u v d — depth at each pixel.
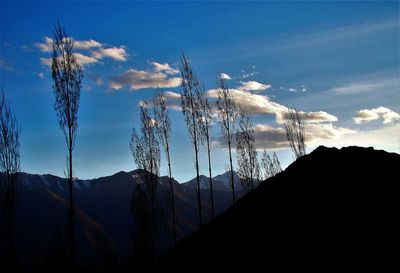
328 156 49.09
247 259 32.94
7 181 28.91
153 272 40.59
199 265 36.31
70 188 28.56
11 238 28.27
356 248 28.31
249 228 39.34
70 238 27.91
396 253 26.28
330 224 33.34
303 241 32.19
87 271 60.19
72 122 29.30
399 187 36.16
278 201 42.59
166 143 49.53
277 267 29.39
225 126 46.56
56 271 49.09
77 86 30.25
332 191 39.56
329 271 26.28
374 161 43.75
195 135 45.56
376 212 32.81
